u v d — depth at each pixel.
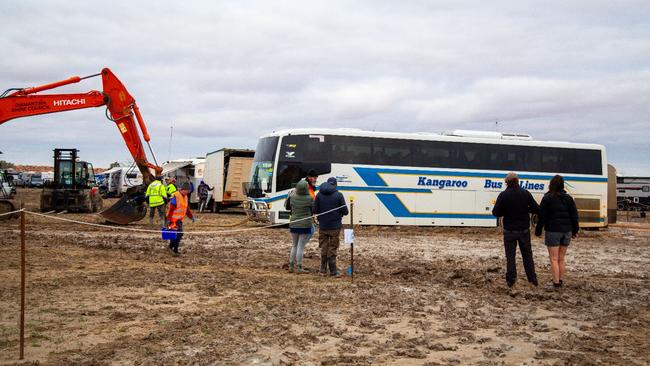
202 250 19.50
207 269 15.08
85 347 7.64
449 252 20.45
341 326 9.03
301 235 14.77
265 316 9.56
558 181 12.80
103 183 86.25
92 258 16.50
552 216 12.73
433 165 29.62
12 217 29.05
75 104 26.66
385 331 8.79
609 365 7.25
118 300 10.70
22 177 108.69
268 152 28.53
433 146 29.73
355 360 7.27
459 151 30.11
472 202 30.14
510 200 12.71
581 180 32.06
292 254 14.87
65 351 7.45
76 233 24.17
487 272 15.34
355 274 14.68
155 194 26.53
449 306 10.73
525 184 31.05
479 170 30.34
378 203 28.77
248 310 10.03
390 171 28.98
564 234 12.78
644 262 18.98
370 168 28.70
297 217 14.68
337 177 28.27
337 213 14.19
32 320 9.06
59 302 10.45
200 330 8.61
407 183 29.20
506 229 12.83
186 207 18.03
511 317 9.94
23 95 26.17
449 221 29.75
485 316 10.01
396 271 14.86
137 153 27.80
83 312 9.64
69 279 12.85
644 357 7.64
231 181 39.97
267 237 24.84
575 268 17.14
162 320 9.21
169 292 11.63
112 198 71.88
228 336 8.27
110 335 8.26
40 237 21.98
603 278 15.13
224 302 10.74
